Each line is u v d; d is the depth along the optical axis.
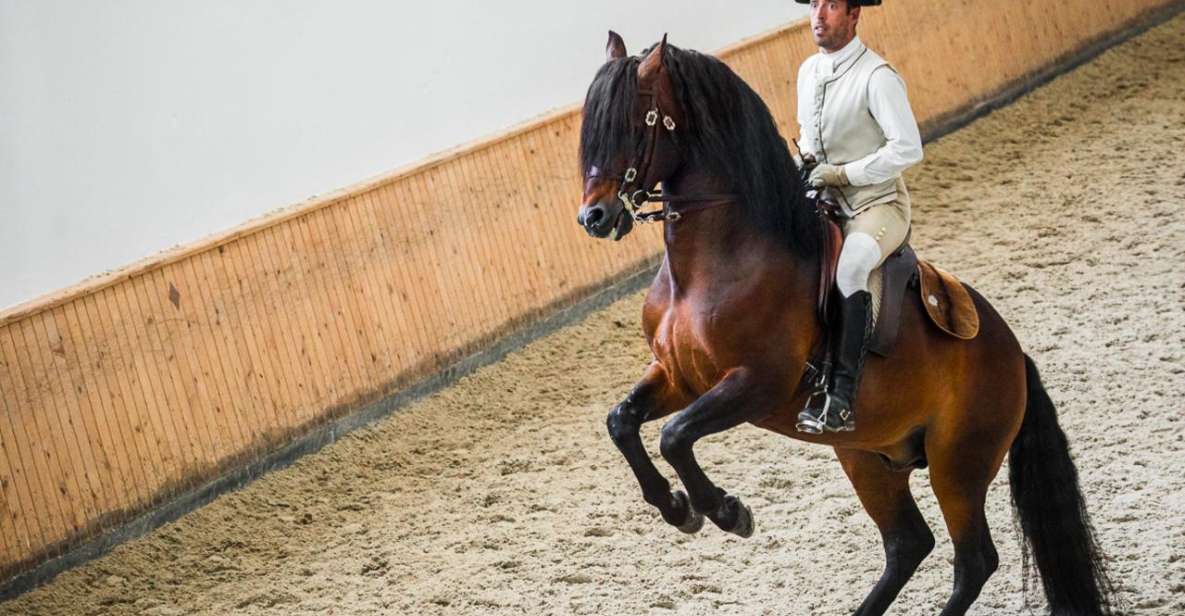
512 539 10.08
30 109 10.11
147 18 10.80
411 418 12.17
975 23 18.69
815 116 7.48
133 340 10.55
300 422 11.55
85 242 10.50
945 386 7.68
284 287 11.62
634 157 6.85
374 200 12.42
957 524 7.94
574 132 14.30
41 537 9.82
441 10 13.11
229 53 11.41
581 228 14.23
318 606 9.30
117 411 10.38
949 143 17.81
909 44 17.81
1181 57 19.81
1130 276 13.81
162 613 9.39
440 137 13.27
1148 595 8.47
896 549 8.03
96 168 10.55
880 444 7.72
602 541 9.95
